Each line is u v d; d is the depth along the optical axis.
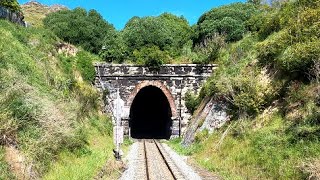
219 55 30.88
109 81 30.62
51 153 13.13
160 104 42.19
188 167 17.09
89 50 35.25
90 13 38.69
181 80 30.97
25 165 11.08
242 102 18.11
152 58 30.56
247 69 20.98
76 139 16.22
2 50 16.86
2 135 11.07
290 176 11.40
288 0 24.53
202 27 38.16
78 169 13.17
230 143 17.47
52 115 14.41
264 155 13.61
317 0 18.91
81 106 21.91
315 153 11.41
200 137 22.53
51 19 37.50
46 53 23.89
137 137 40.47
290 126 13.64
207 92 26.72
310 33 16.47
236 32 34.97
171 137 31.06
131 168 16.75
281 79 17.00
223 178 14.05
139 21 36.84
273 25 24.14
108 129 26.28
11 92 12.74
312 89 13.96
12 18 23.41
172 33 40.81
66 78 23.38
